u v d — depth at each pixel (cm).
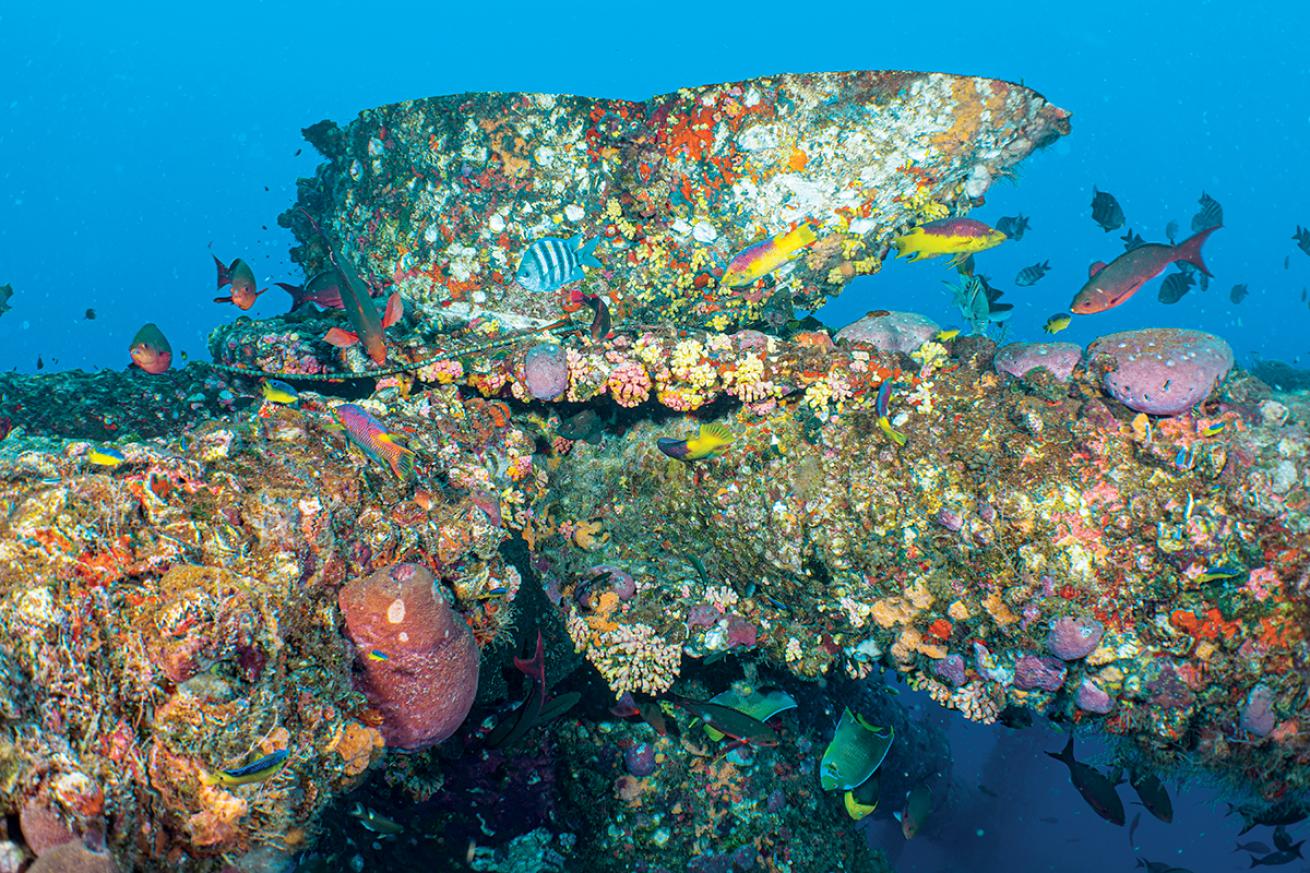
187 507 100
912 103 161
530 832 149
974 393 149
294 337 170
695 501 167
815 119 163
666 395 158
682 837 169
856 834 200
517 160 170
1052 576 136
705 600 162
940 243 158
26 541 89
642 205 170
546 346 157
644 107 165
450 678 110
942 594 146
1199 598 131
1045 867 427
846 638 160
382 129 176
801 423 157
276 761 91
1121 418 138
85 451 101
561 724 168
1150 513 133
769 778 183
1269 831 442
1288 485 129
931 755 338
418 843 134
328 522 106
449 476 141
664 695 174
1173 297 217
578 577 163
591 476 176
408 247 176
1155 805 142
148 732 89
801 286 180
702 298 177
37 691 83
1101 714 138
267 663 96
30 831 78
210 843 90
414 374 162
